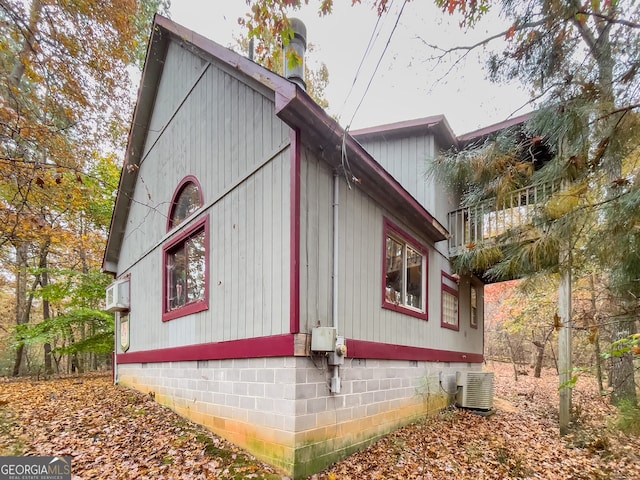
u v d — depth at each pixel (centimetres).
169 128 706
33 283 1409
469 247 436
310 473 355
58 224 930
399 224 604
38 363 1572
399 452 429
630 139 250
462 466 401
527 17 282
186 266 607
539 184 309
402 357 562
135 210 842
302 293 375
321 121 378
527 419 671
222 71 543
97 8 837
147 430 453
